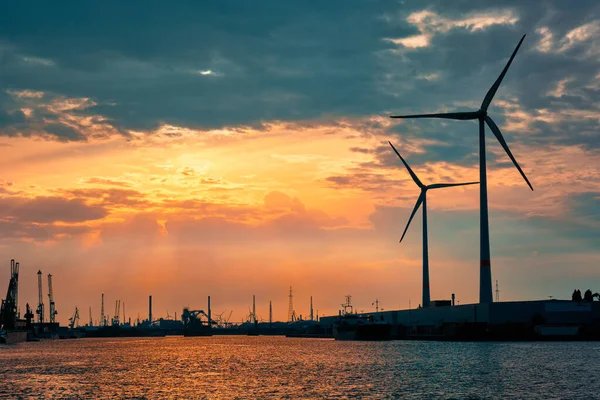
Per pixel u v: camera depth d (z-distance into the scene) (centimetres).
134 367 17988
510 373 14012
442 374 14012
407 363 16788
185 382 13812
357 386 12419
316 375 14575
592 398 10744
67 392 12338
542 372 14138
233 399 11175
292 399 11031
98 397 11688
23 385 13450
